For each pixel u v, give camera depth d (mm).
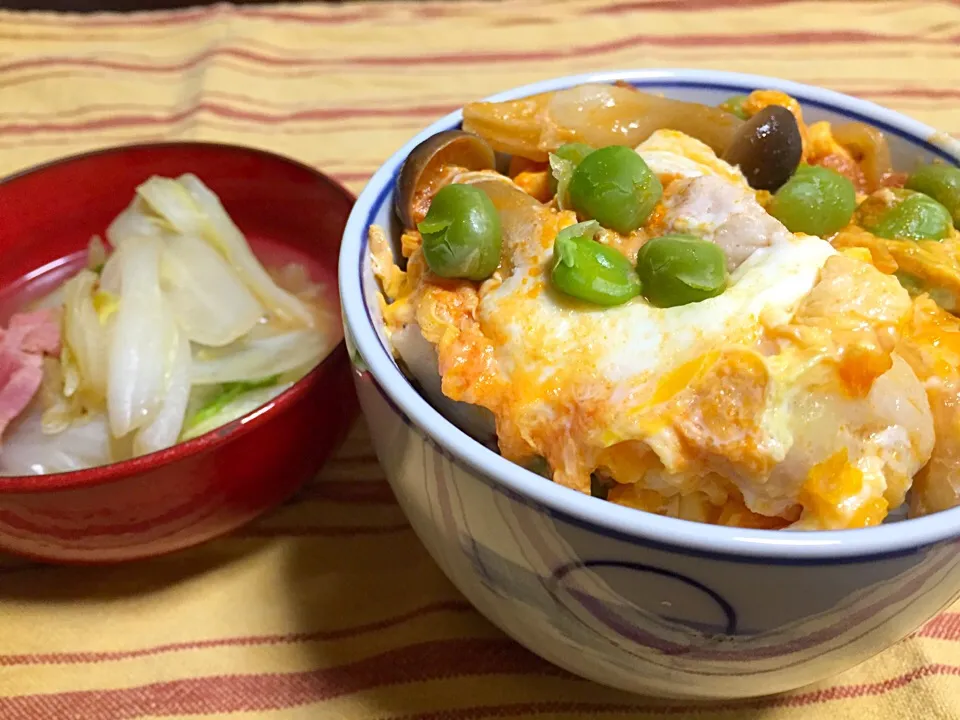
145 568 150
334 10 300
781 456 101
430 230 119
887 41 274
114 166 199
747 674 107
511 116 144
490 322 115
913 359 113
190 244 182
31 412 168
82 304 173
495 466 94
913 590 95
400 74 270
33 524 134
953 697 126
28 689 131
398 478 115
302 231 201
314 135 246
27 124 254
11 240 195
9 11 305
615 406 103
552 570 99
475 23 292
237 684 132
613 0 300
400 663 133
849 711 127
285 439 144
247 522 152
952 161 140
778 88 154
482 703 128
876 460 103
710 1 299
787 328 105
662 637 101
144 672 134
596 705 128
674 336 107
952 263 125
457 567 116
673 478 104
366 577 146
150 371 163
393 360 116
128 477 130
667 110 146
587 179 121
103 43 289
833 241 132
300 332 180
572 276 110
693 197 122
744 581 89
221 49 277
